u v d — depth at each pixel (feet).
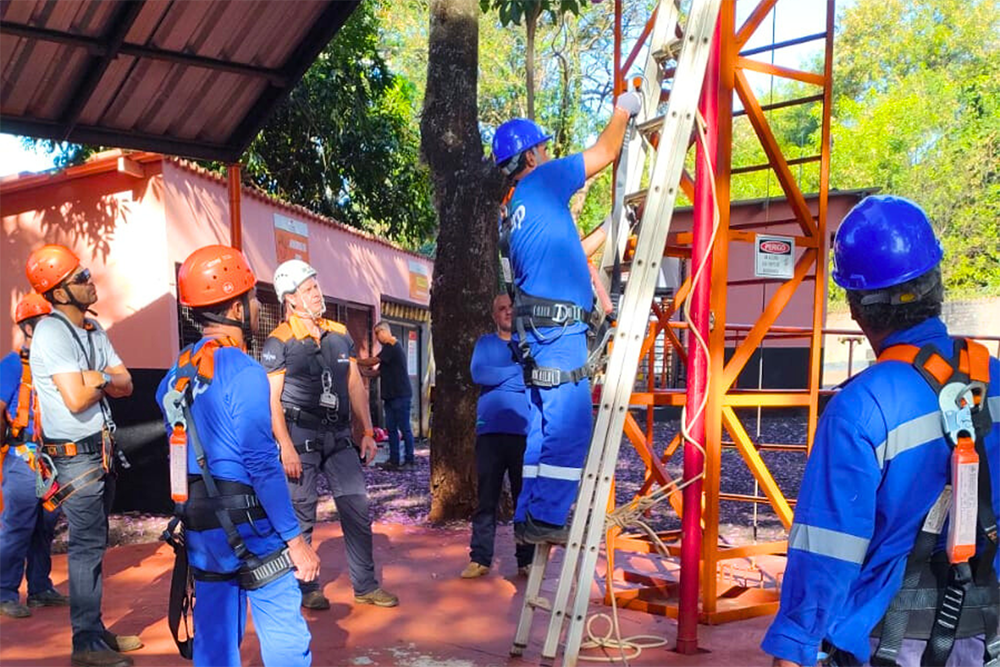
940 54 133.69
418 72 85.35
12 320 32.32
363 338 52.49
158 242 31.17
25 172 31.60
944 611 6.05
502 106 79.82
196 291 10.38
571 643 12.70
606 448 12.99
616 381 13.05
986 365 6.36
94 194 31.53
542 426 13.53
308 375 16.44
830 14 16.01
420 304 62.49
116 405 28.12
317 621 16.20
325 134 52.90
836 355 82.17
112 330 31.55
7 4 17.52
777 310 16.14
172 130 22.79
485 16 76.89
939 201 113.09
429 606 17.16
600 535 12.91
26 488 16.34
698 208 14.02
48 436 14.01
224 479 9.91
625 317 13.08
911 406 6.10
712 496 15.58
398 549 22.40
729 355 51.72
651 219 13.10
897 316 6.52
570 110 73.72
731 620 15.85
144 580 19.80
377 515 27.63
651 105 15.14
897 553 6.15
